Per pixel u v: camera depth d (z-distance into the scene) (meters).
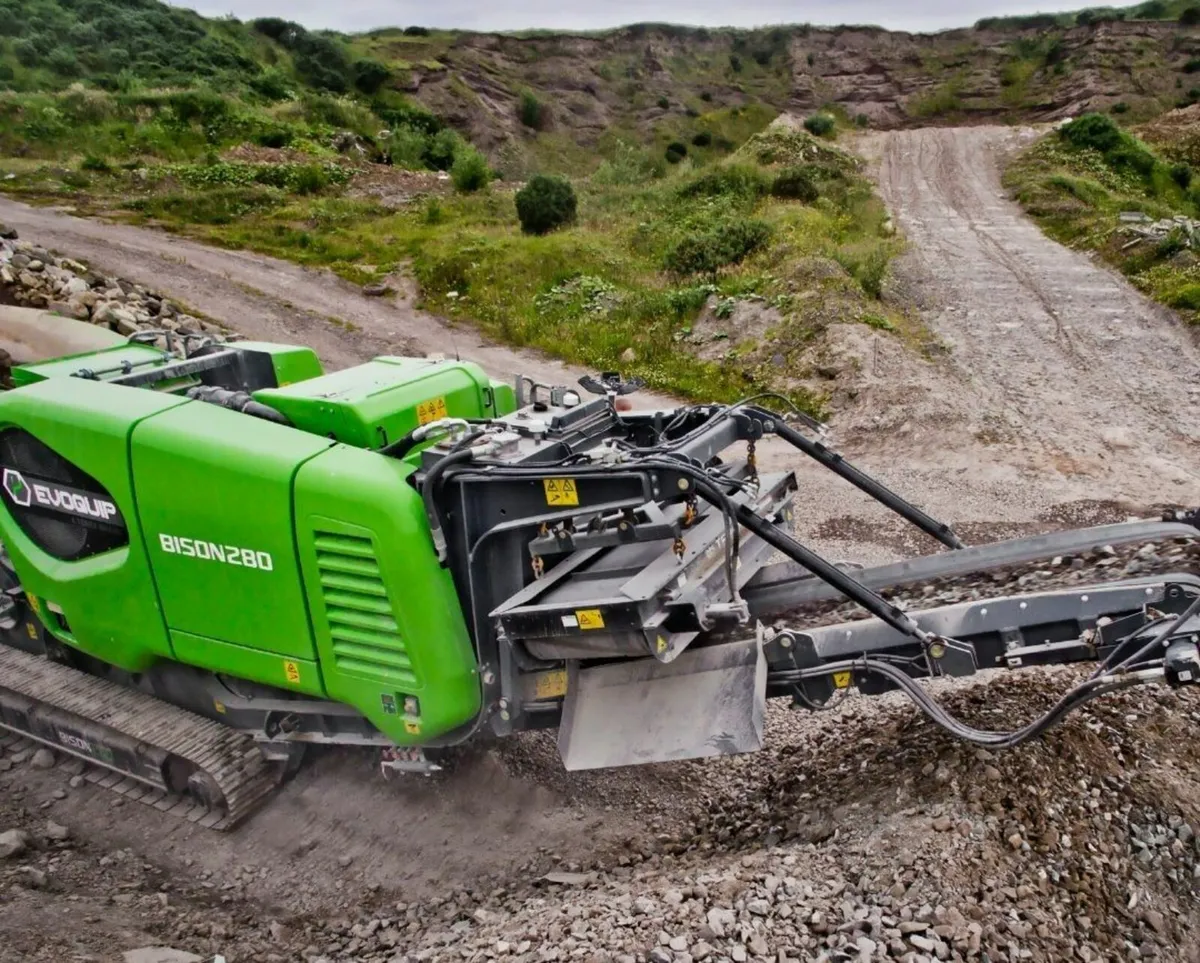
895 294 18.69
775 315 16.05
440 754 5.41
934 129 46.69
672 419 5.27
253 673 4.81
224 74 49.22
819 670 4.34
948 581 4.91
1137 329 16.16
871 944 3.44
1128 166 35.84
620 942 3.70
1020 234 25.58
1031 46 72.81
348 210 28.28
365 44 66.88
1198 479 9.77
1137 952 3.58
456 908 4.60
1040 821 4.03
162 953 4.16
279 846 5.15
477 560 4.30
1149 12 71.88
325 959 4.32
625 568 4.25
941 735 4.74
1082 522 8.80
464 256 21.80
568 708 4.39
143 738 5.25
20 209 25.39
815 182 29.47
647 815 5.09
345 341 17.92
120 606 5.12
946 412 11.88
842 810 4.45
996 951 3.40
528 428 4.59
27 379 5.70
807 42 77.62
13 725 6.07
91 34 49.78
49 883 4.83
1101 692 3.77
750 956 3.52
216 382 6.03
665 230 24.08
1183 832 4.13
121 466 4.78
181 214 26.78
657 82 73.44
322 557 4.35
